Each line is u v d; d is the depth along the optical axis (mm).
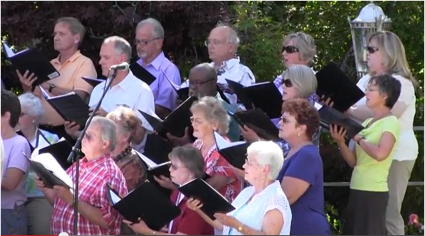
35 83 27594
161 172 23547
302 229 22438
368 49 26766
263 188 21016
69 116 25938
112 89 27422
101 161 22953
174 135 25781
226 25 30891
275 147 21141
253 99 25844
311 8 36812
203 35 33312
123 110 24578
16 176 24672
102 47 27625
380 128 24891
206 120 23906
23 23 33312
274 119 25984
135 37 31891
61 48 29719
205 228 22344
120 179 23000
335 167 31891
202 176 22891
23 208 24922
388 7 36500
